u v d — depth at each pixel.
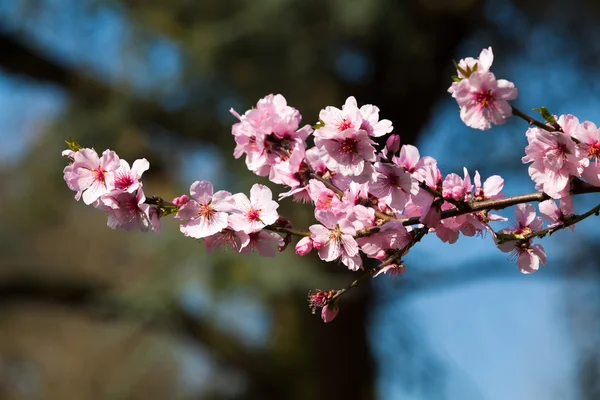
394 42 5.39
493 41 6.41
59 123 6.21
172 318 6.48
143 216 1.56
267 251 1.62
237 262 5.55
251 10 5.10
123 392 7.40
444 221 1.65
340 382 6.72
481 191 1.70
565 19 6.39
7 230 7.57
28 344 8.55
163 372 7.73
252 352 6.91
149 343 7.19
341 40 5.35
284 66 5.27
